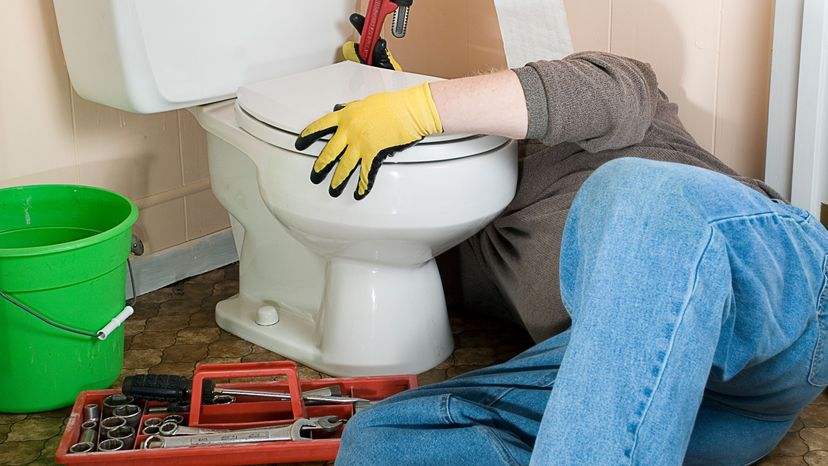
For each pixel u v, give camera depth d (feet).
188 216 6.33
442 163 4.39
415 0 7.00
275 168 4.64
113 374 5.00
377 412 3.74
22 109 5.39
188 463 4.36
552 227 4.79
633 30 5.87
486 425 3.58
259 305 5.74
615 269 2.82
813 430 4.64
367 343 5.12
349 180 4.43
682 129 5.01
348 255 4.92
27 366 4.66
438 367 5.32
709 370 2.93
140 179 6.01
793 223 3.19
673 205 2.86
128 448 4.40
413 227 4.48
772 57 5.13
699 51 5.62
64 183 5.67
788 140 5.19
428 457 3.48
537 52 5.41
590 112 4.33
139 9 4.83
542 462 2.78
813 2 4.82
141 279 6.12
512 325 5.84
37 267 4.43
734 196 2.97
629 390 2.75
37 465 4.41
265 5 5.33
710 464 3.86
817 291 3.29
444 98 4.26
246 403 4.69
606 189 2.99
